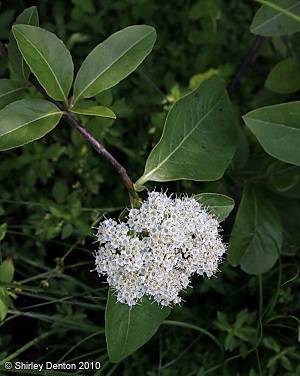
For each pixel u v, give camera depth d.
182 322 0.44
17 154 0.52
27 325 0.46
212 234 0.34
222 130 0.37
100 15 0.55
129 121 0.53
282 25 0.40
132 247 0.32
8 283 0.41
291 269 0.49
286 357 0.43
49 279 0.46
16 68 0.36
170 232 0.32
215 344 0.47
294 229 0.46
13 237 0.50
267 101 0.49
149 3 0.56
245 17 0.59
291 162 0.37
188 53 0.57
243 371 0.46
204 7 0.53
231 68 0.54
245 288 0.49
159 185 0.51
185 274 0.34
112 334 0.34
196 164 0.36
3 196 0.51
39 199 0.50
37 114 0.32
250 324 0.46
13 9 0.56
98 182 0.51
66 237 0.48
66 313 0.45
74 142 0.49
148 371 0.44
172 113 0.35
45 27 0.55
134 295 0.33
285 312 0.47
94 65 0.33
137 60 0.34
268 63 0.57
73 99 0.34
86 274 0.50
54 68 0.33
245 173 0.46
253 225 0.43
